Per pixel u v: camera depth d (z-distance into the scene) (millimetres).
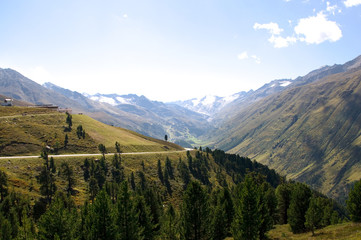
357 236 41312
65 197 78625
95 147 168000
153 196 70562
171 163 182250
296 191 61656
